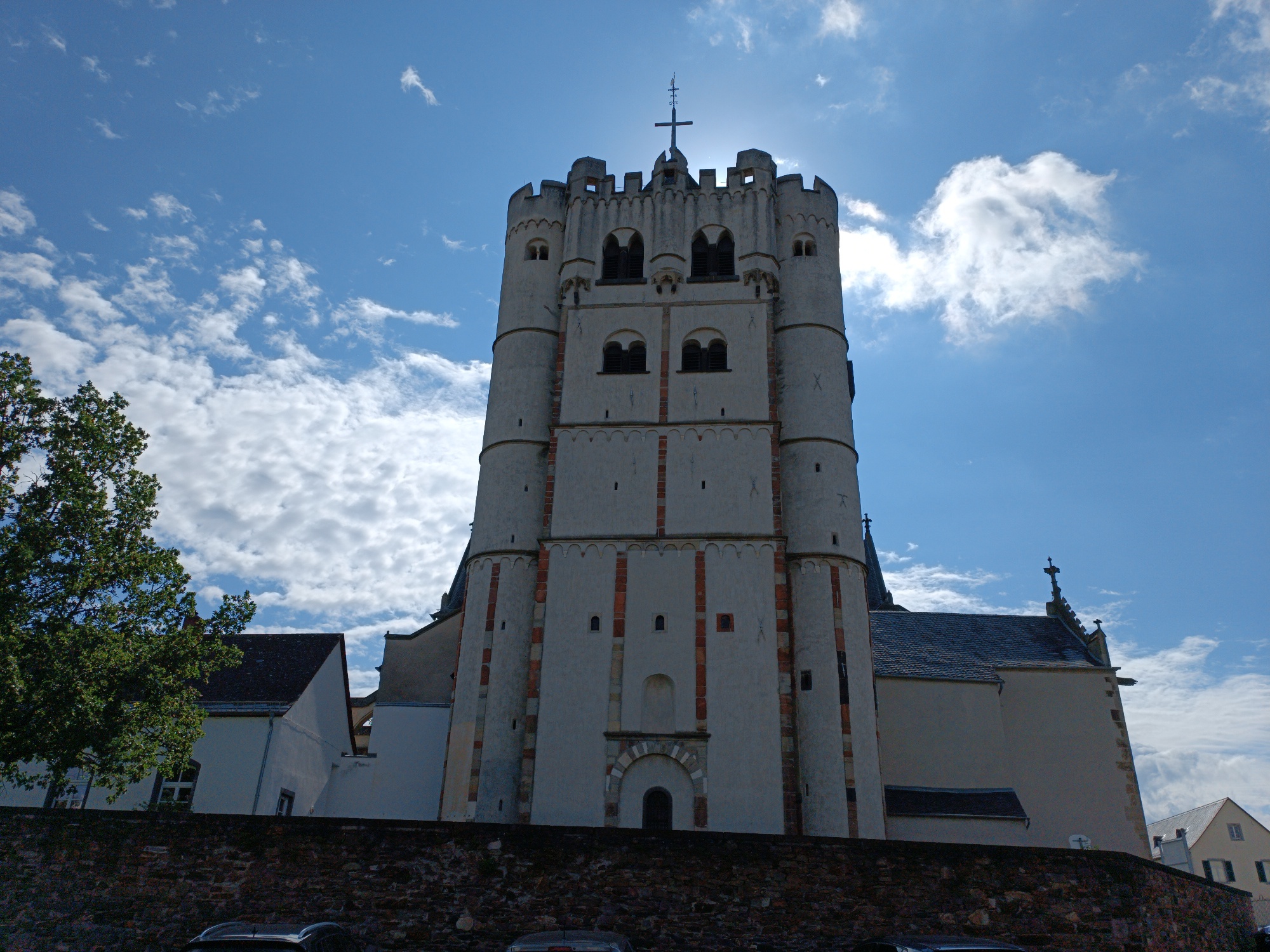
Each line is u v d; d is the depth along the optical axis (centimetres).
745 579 4134
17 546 2658
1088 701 5125
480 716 4091
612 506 4319
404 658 5275
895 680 5122
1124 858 2495
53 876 2394
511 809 3938
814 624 4212
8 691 2470
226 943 1571
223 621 2955
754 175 5003
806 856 2433
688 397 4534
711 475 4353
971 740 4984
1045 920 2402
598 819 3775
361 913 2361
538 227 5084
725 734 3866
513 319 4906
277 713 3959
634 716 3922
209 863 2409
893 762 4941
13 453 2781
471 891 2383
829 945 2348
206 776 3850
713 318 4716
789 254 4969
